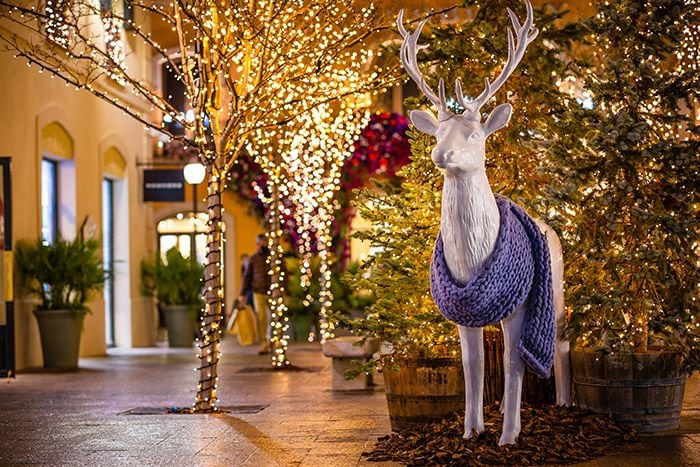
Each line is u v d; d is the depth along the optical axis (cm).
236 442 903
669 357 855
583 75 926
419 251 909
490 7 1016
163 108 1197
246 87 1216
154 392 1378
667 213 891
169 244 3142
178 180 2473
